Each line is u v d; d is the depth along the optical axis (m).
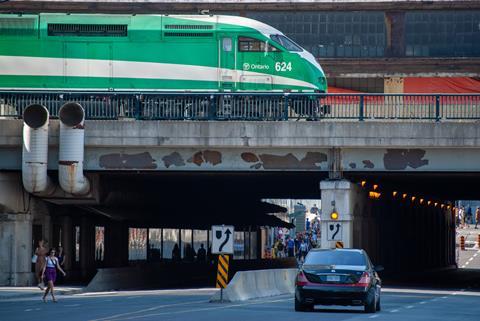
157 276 152.62
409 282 165.50
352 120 129.00
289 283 121.69
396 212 188.12
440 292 126.50
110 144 126.69
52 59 140.88
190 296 109.38
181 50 141.25
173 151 128.00
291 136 125.69
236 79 141.38
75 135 124.75
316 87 142.50
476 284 162.12
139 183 156.38
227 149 127.75
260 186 165.25
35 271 134.50
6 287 128.62
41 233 140.12
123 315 77.00
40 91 128.62
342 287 81.50
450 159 126.12
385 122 125.12
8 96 131.00
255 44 141.88
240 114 128.50
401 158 126.88
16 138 126.75
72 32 140.88
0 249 132.12
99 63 140.88
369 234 152.88
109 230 168.00
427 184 172.50
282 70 142.00
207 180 152.25
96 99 130.62
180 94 128.00
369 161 127.25
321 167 127.88
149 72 140.62
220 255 96.12
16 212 132.00
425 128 124.69
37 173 124.69
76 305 93.44
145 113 129.12
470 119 126.31
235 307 88.38
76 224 156.62
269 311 83.19
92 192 133.75
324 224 126.75
